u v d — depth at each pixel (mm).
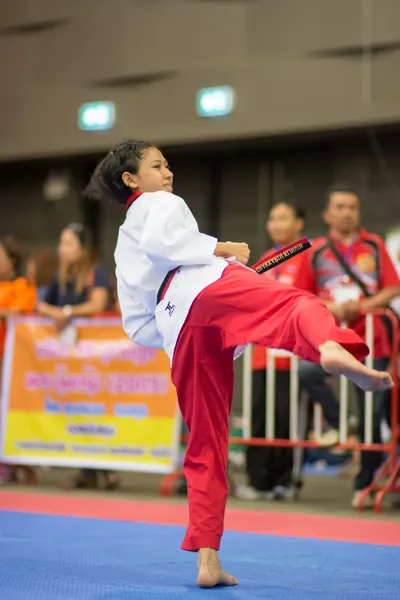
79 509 6566
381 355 6934
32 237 14109
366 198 12156
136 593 3676
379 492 6879
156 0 12484
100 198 4230
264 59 11844
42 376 8344
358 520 6188
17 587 3781
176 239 3703
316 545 5020
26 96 13258
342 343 3189
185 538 3889
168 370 7828
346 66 11375
